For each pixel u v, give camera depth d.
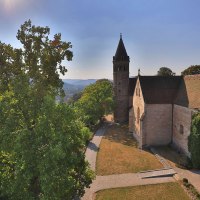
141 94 43.38
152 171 31.55
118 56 61.06
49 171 14.38
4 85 17.59
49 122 16.08
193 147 31.59
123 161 35.50
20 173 14.91
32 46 17.94
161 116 41.72
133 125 51.31
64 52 19.03
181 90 41.22
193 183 27.66
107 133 53.16
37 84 17.28
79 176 20.12
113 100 63.31
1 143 15.34
